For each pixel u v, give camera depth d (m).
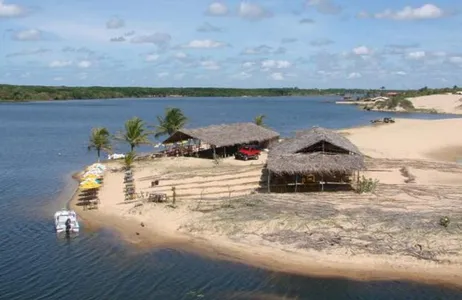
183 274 28.67
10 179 55.78
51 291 26.50
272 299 25.62
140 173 54.34
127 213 39.75
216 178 49.75
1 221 38.84
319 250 30.69
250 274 28.50
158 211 38.84
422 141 77.25
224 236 33.69
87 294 26.17
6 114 166.88
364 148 70.25
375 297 25.70
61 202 44.81
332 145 43.59
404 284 26.98
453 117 145.38
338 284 27.11
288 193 42.38
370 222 32.97
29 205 43.84
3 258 31.05
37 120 140.50
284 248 31.38
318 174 42.81
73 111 184.25
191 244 33.06
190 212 37.91
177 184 47.53
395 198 39.53
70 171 61.06
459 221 32.47
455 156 65.31
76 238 34.75
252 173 51.31
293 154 43.00
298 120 140.38
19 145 86.06
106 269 29.39
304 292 26.31
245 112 180.50
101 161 66.19
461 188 43.22
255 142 69.31
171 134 72.00
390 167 53.84
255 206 37.59
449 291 26.22
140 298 25.77
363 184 42.22
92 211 41.03
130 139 63.00
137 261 30.58
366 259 29.55
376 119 131.75
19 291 26.47
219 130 66.94
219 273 28.72
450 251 29.50
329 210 35.50
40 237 35.03
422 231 31.30
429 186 44.03
